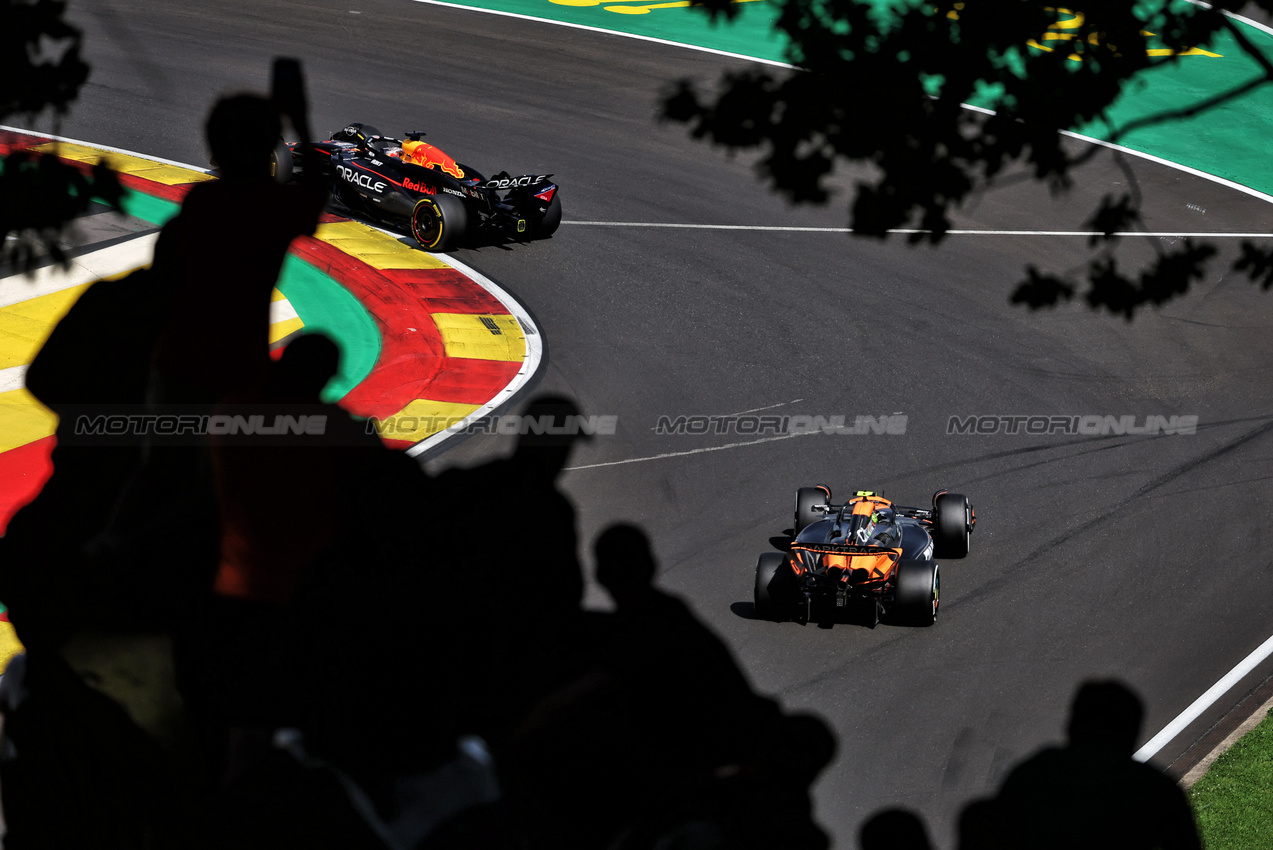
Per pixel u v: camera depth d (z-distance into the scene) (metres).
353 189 77.12
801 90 14.49
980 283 74.69
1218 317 71.69
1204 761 31.27
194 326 12.73
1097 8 13.92
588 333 64.81
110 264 66.06
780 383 60.28
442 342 62.06
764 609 38.53
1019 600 41.16
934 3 13.95
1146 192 89.69
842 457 52.75
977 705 34.56
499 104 99.44
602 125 97.06
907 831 19.61
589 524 45.19
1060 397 60.56
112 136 87.06
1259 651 38.22
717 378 60.38
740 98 14.66
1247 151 98.25
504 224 75.56
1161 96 106.44
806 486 48.88
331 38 110.62
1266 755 31.28
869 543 38.25
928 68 14.16
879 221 14.90
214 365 12.70
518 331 64.44
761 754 18.11
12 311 59.81
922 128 14.45
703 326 66.69
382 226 78.31
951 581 42.38
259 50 106.00
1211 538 46.38
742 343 64.75
